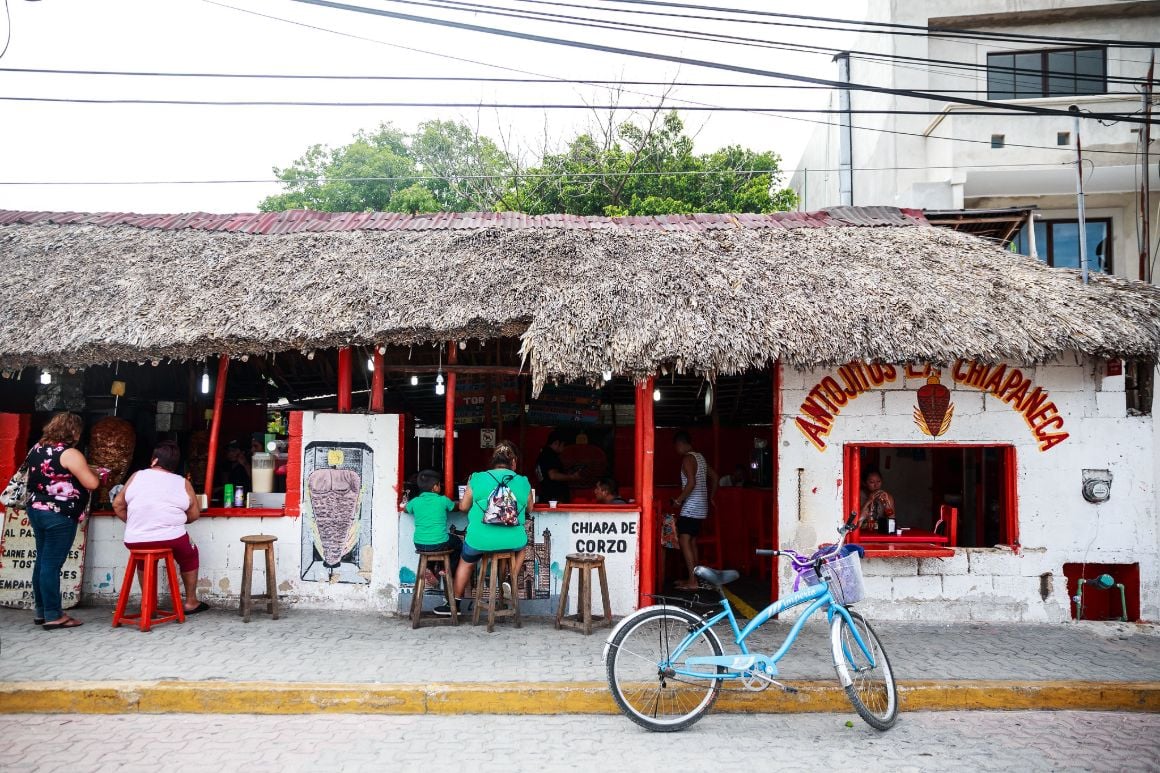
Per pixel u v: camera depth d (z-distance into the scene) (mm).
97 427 8578
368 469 8188
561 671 6258
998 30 15398
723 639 7250
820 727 5598
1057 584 8062
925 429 8195
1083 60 14953
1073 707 6039
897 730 5559
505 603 8023
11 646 6691
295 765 4812
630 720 5609
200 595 8211
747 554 11086
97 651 6598
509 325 7660
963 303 7840
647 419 8125
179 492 7527
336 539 8156
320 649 6777
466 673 6188
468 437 13461
